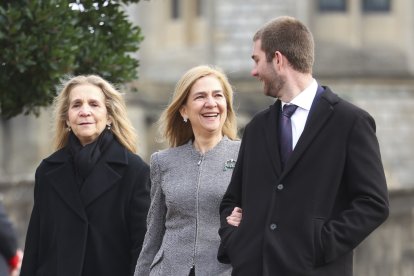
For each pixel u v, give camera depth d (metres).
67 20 15.71
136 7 58.69
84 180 14.21
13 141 56.47
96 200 14.11
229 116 14.18
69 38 15.59
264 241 11.62
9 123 56.41
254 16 55.88
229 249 11.95
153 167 14.05
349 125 11.76
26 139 56.44
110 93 14.47
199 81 13.77
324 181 11.66
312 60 12.12
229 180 13.62
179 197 13.62
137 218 14.10
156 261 13.66
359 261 28.36
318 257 11.45
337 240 11.41
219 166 13.73
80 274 13.96
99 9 16.77
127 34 16.84
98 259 14.04
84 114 14.20
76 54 16.08
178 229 13.64
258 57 12.16
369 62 56.72
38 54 15.45
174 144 14.29
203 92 13.72
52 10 15.45
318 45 56.41
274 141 12.02
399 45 57.19
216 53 56.12
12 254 17.75
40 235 14.35
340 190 11.76
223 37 56.06
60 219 14.14
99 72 16.38
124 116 14.51
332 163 11.68
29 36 15.30
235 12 56.00
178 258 13.48
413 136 56.91
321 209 11.60
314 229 11.49
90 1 16.56
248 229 11.84
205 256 13.41
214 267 13.34
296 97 12.01
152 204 13.99
